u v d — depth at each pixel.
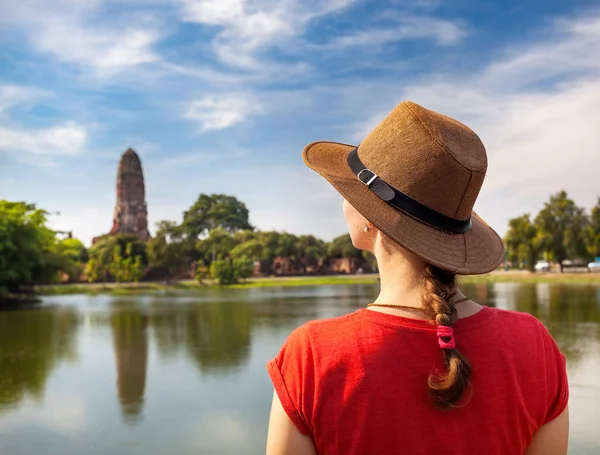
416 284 1.40
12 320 29.09
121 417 9.77
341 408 1.31
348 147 1.71
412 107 1.43
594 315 24.03
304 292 56.25
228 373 13.34
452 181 1.36
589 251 65.81
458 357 1.30
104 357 16.30
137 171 133.62
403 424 1.29
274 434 1.37
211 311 32.81
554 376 1.47
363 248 1.53
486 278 67.88
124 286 77.25
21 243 47.09
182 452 7.96
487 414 1.33
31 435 8.86
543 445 1.47
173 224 99.38
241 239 108.00
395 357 1.32
